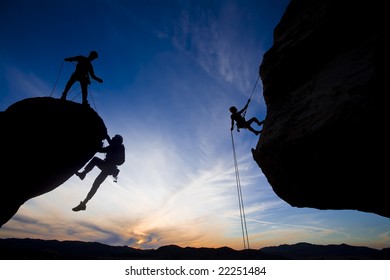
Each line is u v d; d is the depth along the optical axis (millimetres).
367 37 5902
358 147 5195
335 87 5676
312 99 6301
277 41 8031
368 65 5211
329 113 5402
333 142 5445
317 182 6863
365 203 6723
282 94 7949
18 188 7469
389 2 5547
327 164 6004
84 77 8117
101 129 8461
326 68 6582
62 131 7520
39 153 7344
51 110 7520
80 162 8367
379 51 5215
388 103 4488
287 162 6906
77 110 7848
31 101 7586
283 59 7566
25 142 7172
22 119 7262
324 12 6559
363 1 5891
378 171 5406
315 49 6887
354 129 4957
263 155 7516
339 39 6453
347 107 5074
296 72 7438
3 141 7016
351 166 5695
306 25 7066
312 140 5777
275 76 7926
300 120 6242
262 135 7531
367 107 4746
